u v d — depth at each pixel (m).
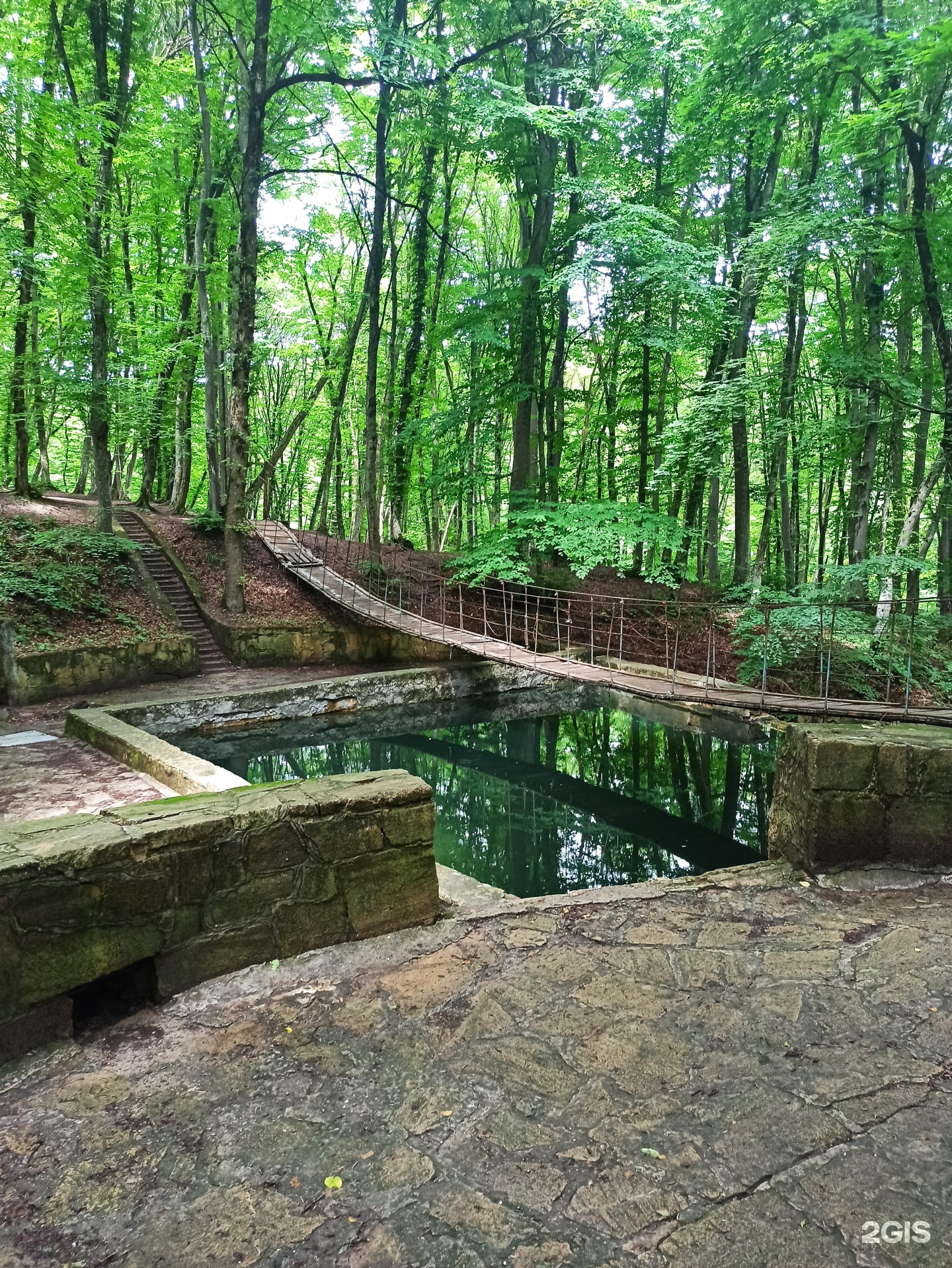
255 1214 1.72
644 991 2.64
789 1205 1.70
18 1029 2.32
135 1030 2.47
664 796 8.70
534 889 5.96
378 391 20.86
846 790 3.54
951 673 10.36
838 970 2.75
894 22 9.52
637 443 17.92
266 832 2.83
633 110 14.74
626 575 16.94
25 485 15.52
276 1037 2.41
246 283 12.94
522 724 12.30
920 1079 2.14
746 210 13.84
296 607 14.28
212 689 11.08
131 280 15.98
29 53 11.00
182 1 14.94
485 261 21.03
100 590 12.18
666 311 14.72
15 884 2.28
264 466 20.72
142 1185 1.81
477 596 16.17
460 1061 2.27
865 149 10.13
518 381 15.23
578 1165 1.84
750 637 11.86
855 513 12.18
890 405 11.93
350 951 2.96
